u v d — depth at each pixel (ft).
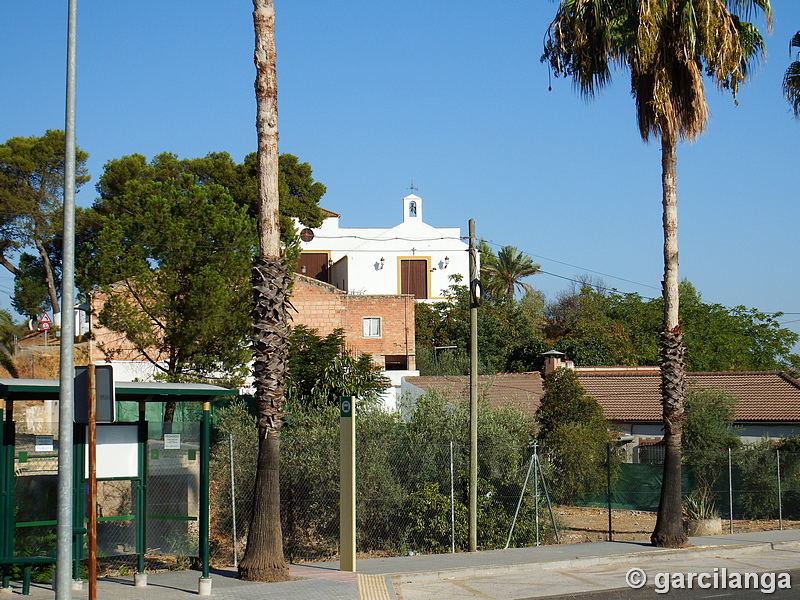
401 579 45.42
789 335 199.21
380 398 71.10
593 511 83.61
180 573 44.86
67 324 32.68
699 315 200.13
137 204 76.48
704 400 87.20
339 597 38.68
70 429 32.45
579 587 44.19
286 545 55.77
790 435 91.97
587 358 178.09
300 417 60.08
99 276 73.41
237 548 54.75
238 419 61.77
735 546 58.34
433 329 177.47
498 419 68.80
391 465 59.98
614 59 55.47
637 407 103.91
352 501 46.47
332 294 129.18
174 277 74.59
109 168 135.33
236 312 75.25
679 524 57.47
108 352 78.48
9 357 112.98
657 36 52.85
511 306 191.21
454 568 47.70
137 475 40.86
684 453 82.38
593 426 82.12
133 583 41.47
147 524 41.50
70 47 33.06
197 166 142.31
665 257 57.31
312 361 67.67
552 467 67.87
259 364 43.88
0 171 126.41
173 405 70.64
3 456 37.37
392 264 197.36
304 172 159.02
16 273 143.02
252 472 56.75
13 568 41.04
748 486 80.02
